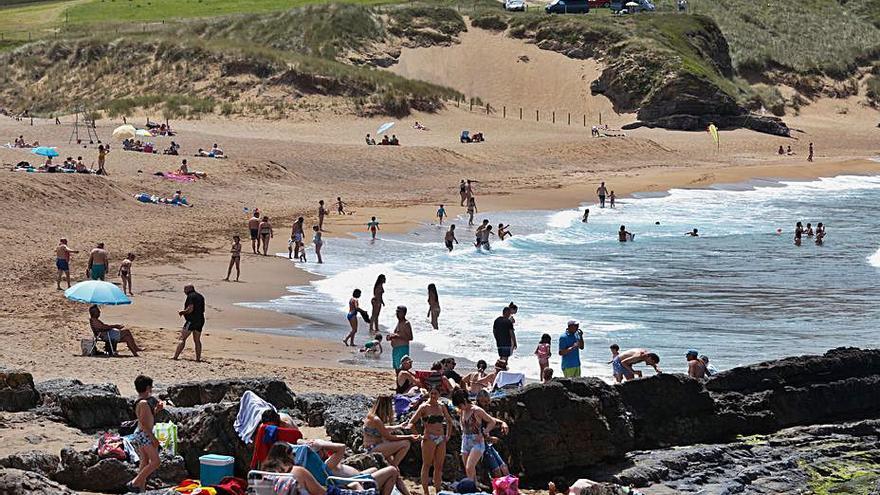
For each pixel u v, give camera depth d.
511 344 28.69
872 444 20.36
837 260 50.38
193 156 74.00
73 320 32.50
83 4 166.88
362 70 114.25
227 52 112.50
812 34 152.38
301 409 20.23
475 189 75.94
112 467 15.91
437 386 19.59
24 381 19.73
